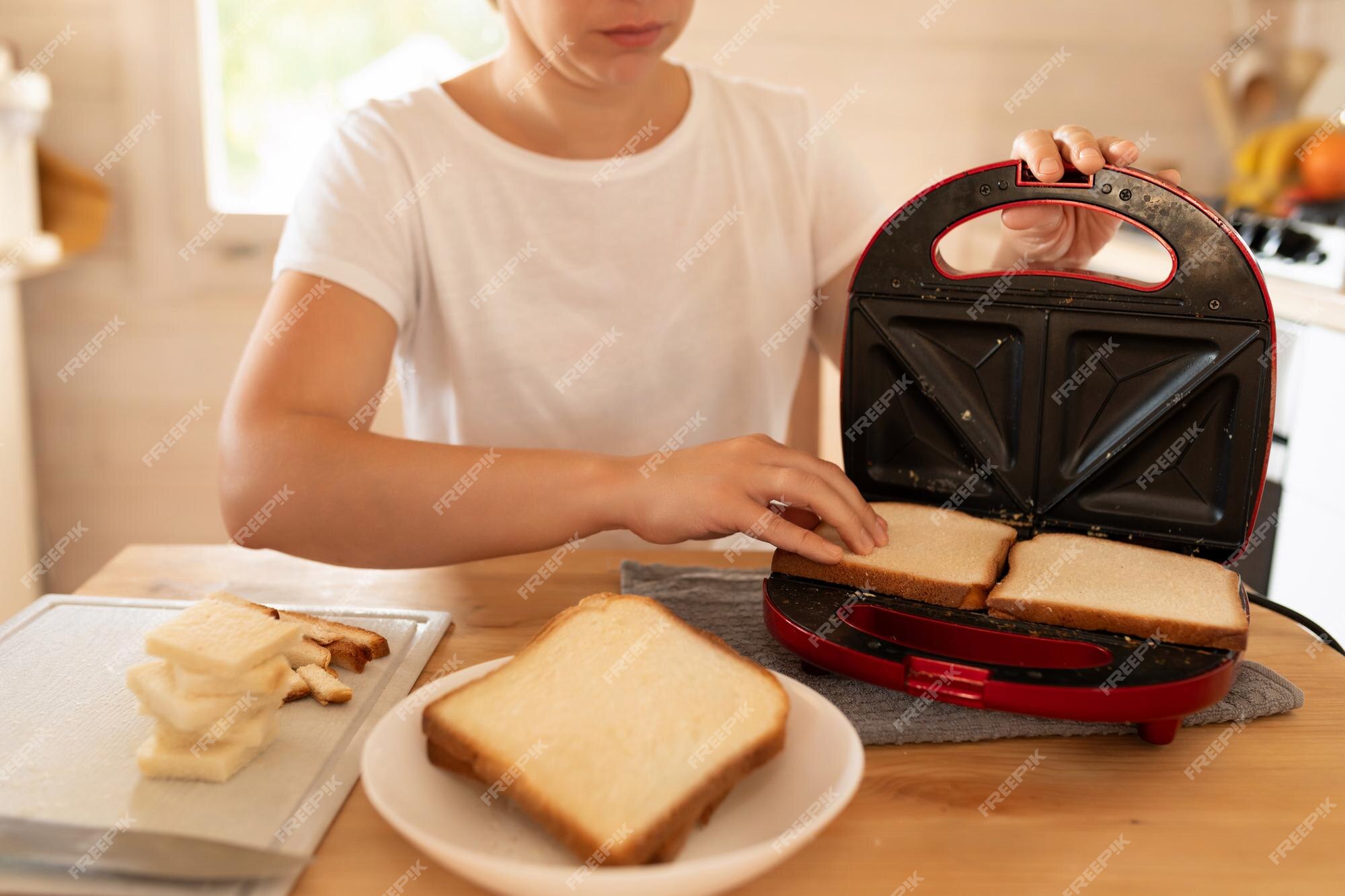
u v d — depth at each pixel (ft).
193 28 6.88
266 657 2.08
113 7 6.79
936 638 2.37
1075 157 2.60
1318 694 2.48
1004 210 3.01
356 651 2.42
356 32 7.26
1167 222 2.57
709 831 1.85
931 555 2.59
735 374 4.24
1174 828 1.97
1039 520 2.88
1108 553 2.64
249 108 7.25
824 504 2.57
